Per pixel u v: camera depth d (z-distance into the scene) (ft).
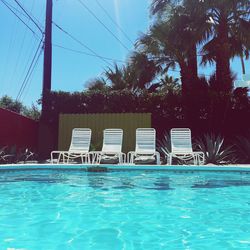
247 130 42.60
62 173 30.09
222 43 44.24
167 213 15.25
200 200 18.28
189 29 44.39
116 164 33.14
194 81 44.42
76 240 11.24
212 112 42.83
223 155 36.58
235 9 44.60
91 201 18.01
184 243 11.01
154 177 27.50
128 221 13.82
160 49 48.73
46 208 16.25
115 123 43.39
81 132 37.27
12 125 43.24
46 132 44.45
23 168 30.58
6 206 16.71
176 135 34.94
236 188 22.29
